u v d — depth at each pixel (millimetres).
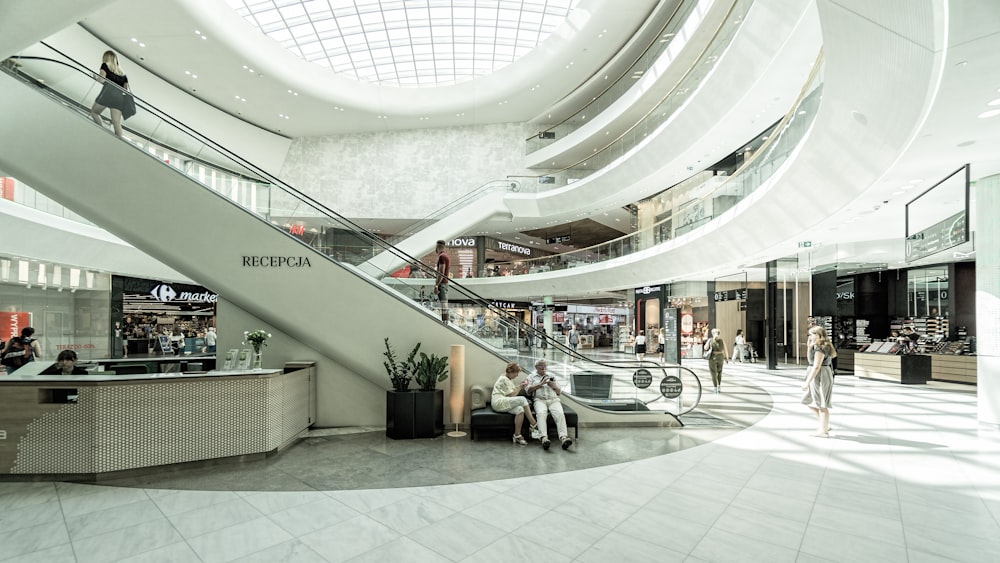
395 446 6445
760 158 10562
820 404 7043
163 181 7105
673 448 6355
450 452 6145
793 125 8703
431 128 25984
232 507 4254
